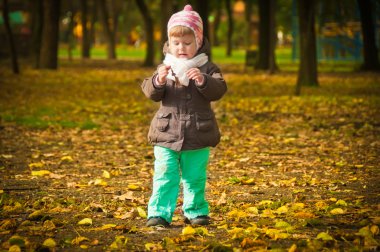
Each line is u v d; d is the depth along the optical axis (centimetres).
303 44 1983
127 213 621
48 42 3244
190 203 580
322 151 1037
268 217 609
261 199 698
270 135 1238
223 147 1089
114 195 727
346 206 642
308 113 1567
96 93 2133
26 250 493
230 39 5528
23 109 1653
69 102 1844
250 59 3806
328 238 510
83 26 5059
